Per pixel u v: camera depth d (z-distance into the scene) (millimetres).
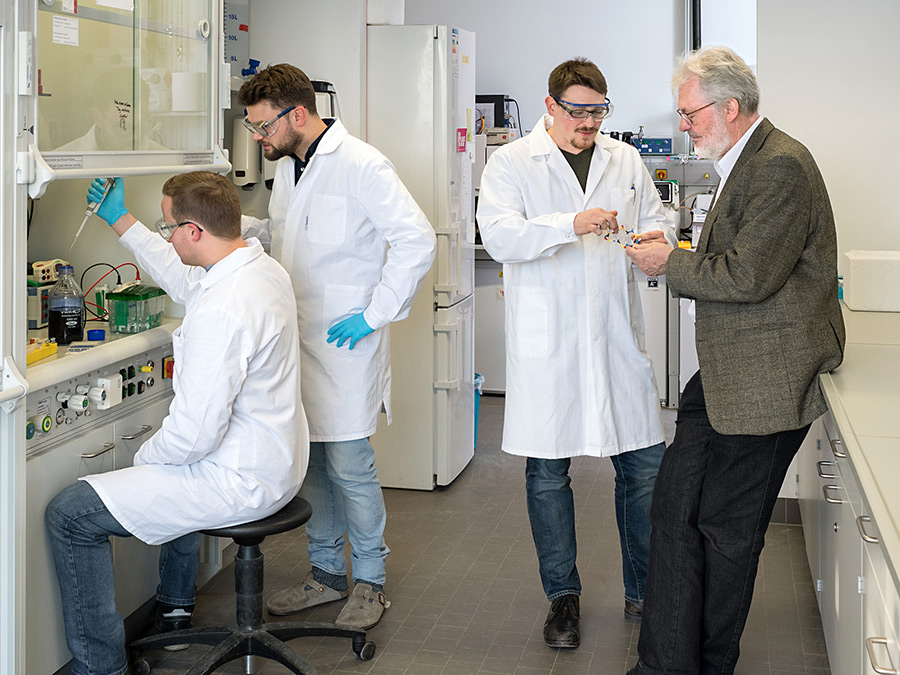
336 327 2787
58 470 2311
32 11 2014
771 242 2113
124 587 2654
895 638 1533
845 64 3645
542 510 2803
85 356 2355
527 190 2775
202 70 2836
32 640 2238
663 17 6465
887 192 3680
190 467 2371
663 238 2604
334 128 2783
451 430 4238
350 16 3885
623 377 2830
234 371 2307
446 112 3980
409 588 3180
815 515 2932
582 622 2941
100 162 2293
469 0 6719
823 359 2211
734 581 2320
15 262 2037
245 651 2520
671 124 6551
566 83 2656
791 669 2646
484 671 2639
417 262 2703
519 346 2791
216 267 2400
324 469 3006
